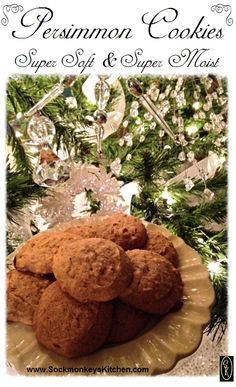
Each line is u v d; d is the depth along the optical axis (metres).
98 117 0.29
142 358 0.24
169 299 0.26
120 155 0.33
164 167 0.34
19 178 0.31
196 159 0.33
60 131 0.32
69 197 0.32
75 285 0.24
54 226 0.32
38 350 0.24
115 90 0.31
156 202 0.34
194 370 0.25
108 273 0.24
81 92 0.31
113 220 0.29
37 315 0.24
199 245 0.32
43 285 0.26
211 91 0.30
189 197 0.33
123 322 0.24
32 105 0.30
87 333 0.23
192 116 0.32
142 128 0.32
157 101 0.29
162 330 0.25
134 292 0.25
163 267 0.26
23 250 0.27
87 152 0.33
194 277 0.28
